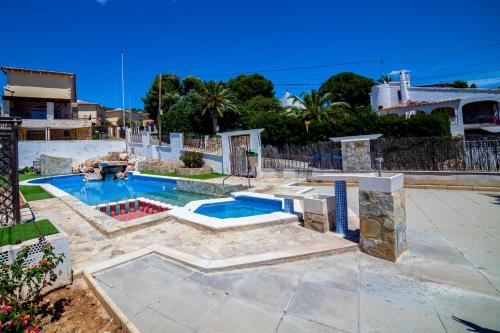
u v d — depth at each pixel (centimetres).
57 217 804
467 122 2614
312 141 1931
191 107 3020
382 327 293
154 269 449
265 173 1546
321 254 481
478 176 982
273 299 354
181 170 1792
